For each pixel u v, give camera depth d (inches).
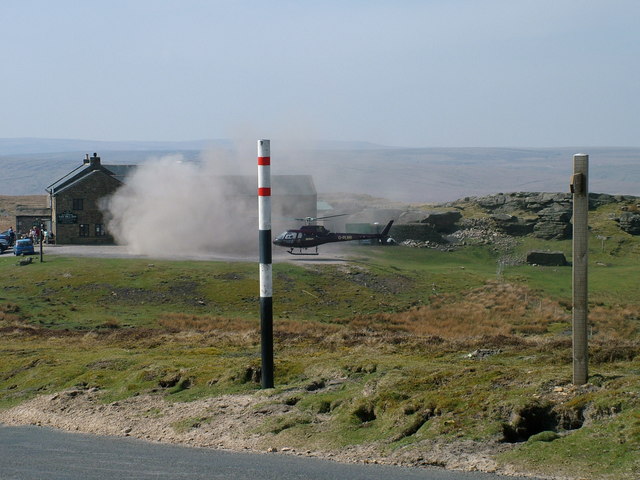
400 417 759.7
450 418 729.0
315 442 747.4
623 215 3779.5
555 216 3690.9
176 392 993.5
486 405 738.8
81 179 3545.8
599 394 712.4
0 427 917.8
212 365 1117.1
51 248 3329.2
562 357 1059.3
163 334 1768.0
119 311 2191.2
